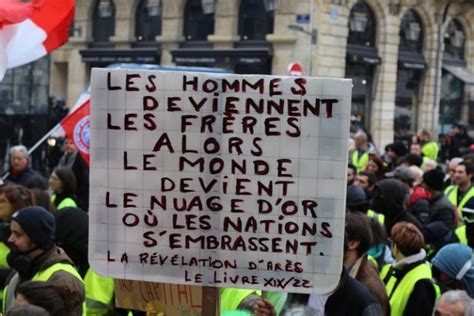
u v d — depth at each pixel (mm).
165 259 4109
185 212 4078
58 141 18812
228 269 4082
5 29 6633
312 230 4004
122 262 4133
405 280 5699
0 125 20219
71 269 4867
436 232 7902
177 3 28797
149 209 4098
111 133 4090
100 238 4133
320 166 3971
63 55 31969
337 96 3926
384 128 29625
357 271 5352
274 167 3998
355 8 28453
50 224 4906
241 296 4828
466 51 33281
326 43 26953
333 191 3971
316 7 26625
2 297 6059
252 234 4047
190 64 28141
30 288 4051
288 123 3973
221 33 27812
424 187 8836
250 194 4031
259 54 26719
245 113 3996
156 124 4059
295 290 4043
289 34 26531
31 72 20828
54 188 8336
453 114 33188
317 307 4961
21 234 4848
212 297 4145
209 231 4074
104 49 30500
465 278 5566
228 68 27531
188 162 4055
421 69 30922
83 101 11227
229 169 4039
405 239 5707
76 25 31359
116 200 4109
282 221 4020
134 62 29734
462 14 32750
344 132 3938
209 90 4008
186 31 29000
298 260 4027
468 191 10117
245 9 27641
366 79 29344
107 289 5824
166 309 4348
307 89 3938
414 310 5590
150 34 29969
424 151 17344
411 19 30734
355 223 5328
